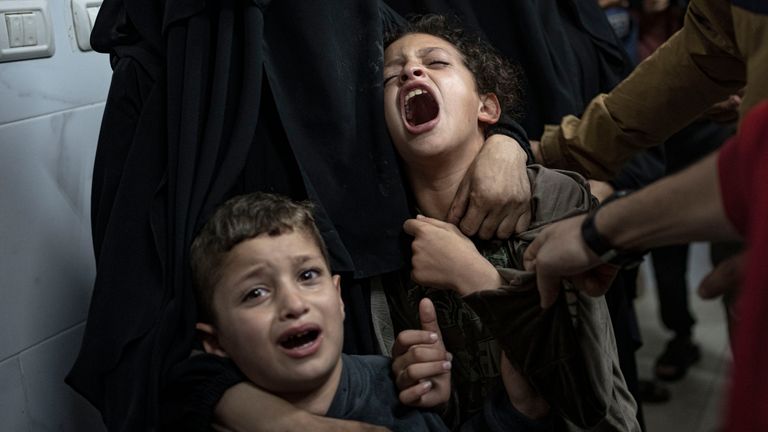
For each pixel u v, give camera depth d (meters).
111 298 1.15
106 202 1.22
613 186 1.75
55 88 1.53
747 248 0.62
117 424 1.13
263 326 1.05
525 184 1.20
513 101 1.41
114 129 1.23
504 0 1.58
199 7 1.17
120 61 1.24
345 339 1.21
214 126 1.16
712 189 0.73
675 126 1.37
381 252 1.21
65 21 1.55
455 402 1.19
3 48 1.41
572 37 1.74
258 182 1.23
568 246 0.90
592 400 1.09
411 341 1.12
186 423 1.09
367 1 1.27
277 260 1.06
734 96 1.60
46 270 1.51
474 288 1.11
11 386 1.44
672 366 2.81
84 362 1.15
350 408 1.10
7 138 1.43
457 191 1.23
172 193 1.15
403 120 1.22
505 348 1.09
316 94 1.22
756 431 0.58
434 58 1.25
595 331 1.09
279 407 1.06
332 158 1.22
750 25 0.94
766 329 0.58
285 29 1.23
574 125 1.48
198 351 1.13
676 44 1.29
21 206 1.46
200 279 1.10
